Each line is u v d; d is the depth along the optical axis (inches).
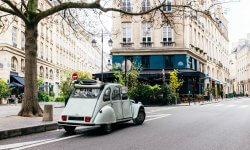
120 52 1526.8
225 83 2748.5
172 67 1503.4
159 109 935.0
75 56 2731.3
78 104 406.9
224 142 329.7
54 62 2090.3
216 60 2368.4
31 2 604.4
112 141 341.7
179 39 1510.8
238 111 828.0
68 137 377.7
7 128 393.1
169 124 505.7
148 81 1448.1
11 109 916.0
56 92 2133.4
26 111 576.1
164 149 292.7
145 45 1535.4
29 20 587.8
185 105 1201.4
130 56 1533.0
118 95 447.5
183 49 1487.5
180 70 1451.8
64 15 650.8
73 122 395.5
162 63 1505.9
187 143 324.2
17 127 404.2
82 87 421.1
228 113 751.1
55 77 2118.6
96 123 388.5
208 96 1790.1
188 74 1337.4
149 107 1064.8
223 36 2753.4
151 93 1187.3
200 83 1723.7
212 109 926.4
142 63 1525.6
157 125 492.4
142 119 513.0
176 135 381.4
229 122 532.4
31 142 341.1
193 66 1643.7
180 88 1496.1
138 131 423.2
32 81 586.2
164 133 400.2
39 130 430.0
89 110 396.5
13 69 1498.5
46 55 1925.4
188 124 503.8
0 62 1416.1
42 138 372.2
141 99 1192.8
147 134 392.8
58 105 1187.3
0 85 1300.4
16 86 1448.1
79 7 583.8
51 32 2048.5
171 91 1227.9
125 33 1560.0
